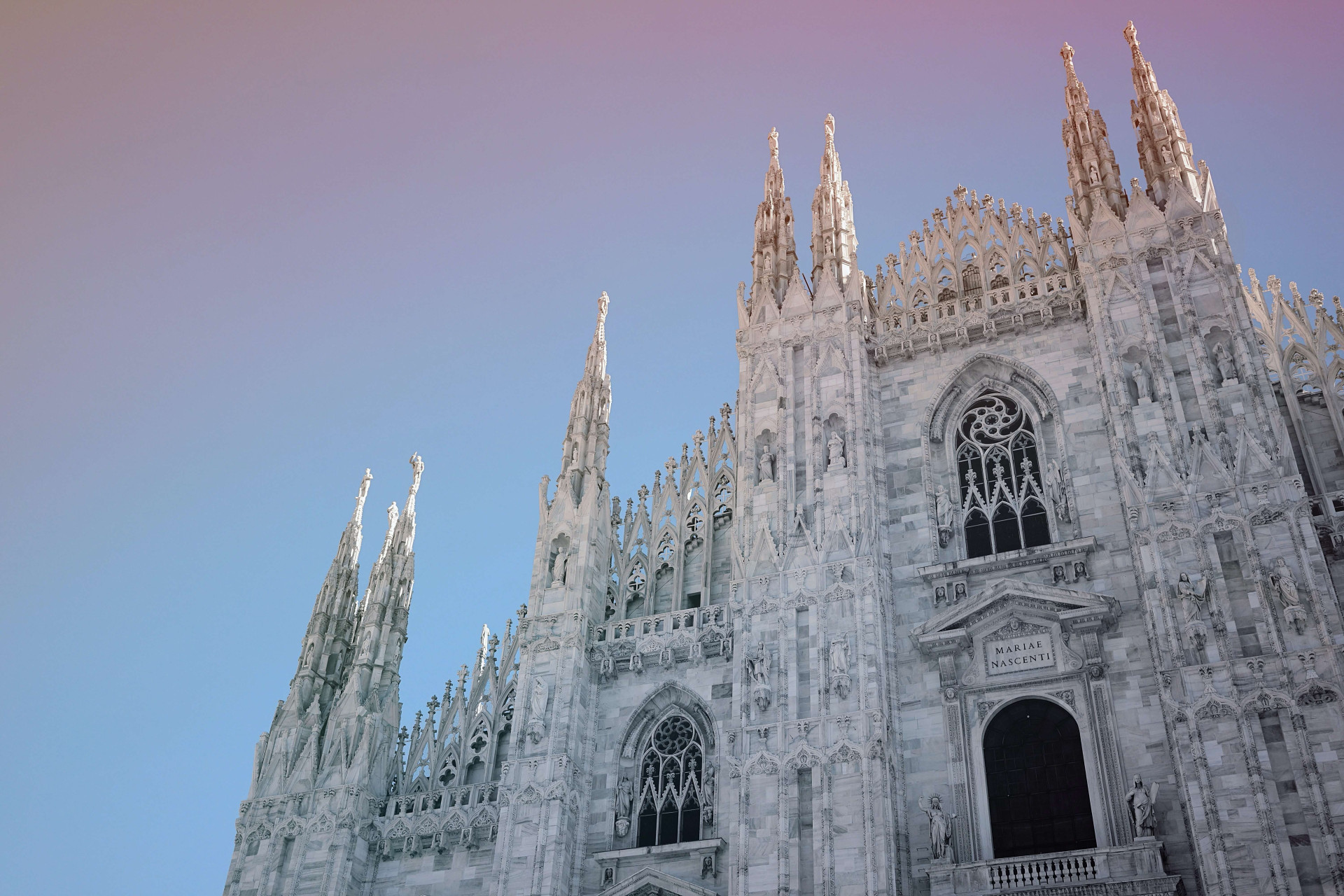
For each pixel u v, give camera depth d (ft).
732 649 146.30
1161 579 124.47
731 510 162.09
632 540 166.81
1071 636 131.03
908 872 124.16
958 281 165.17
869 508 144.97
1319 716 112.37
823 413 154.51
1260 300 149.69
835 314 161.58
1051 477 142.82
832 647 134.51
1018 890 116.47
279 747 161.38
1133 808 118.01
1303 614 117.08
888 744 129.08
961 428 153.79
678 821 142.10
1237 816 110.63
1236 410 131.54
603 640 156.35
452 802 153.17
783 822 125.90
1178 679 118.73
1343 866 105.29
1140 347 140.97
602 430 174.29
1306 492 133.69
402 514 183.01
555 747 145.28
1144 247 146.72
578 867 141.18
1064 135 165.99
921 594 141.49
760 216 180.04
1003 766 128.26
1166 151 153.69
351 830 150.92
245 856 152.87
